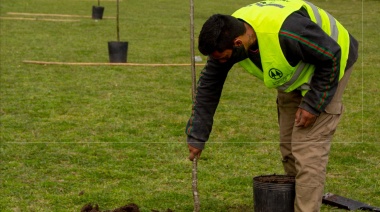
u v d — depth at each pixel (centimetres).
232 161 908
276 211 622
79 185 798
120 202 736
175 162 900
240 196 762
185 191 778
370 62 1825
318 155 587
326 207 725
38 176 831
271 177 661
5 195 757
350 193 777
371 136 1062
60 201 738
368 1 3534
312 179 587
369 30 2459
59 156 922
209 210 712
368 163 905
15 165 877
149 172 855
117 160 907
